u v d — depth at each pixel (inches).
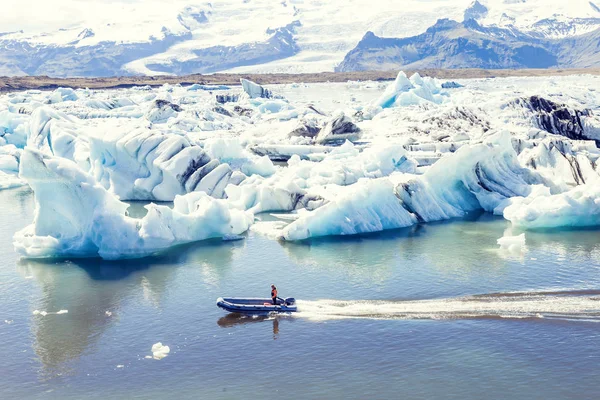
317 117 4564.5
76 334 1595.7
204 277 1947.6
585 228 2368.4
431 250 2143.2
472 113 4015.8
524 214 2384.4
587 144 3235.7
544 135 3472.0
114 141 3004.4
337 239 2299.5
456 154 2647.6
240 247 2228.1
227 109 5113.2
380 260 2055.9
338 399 1282.0
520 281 1843.0
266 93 6565.0
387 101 5285.4
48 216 2151.8
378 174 2970.0
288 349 1486.2
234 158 3230.8
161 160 2915.8
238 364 1427.2
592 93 5890.8
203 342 1535.4
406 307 1689.2
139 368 1423.5
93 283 1921.8
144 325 1636.3
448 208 2605.8
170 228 2224.4
